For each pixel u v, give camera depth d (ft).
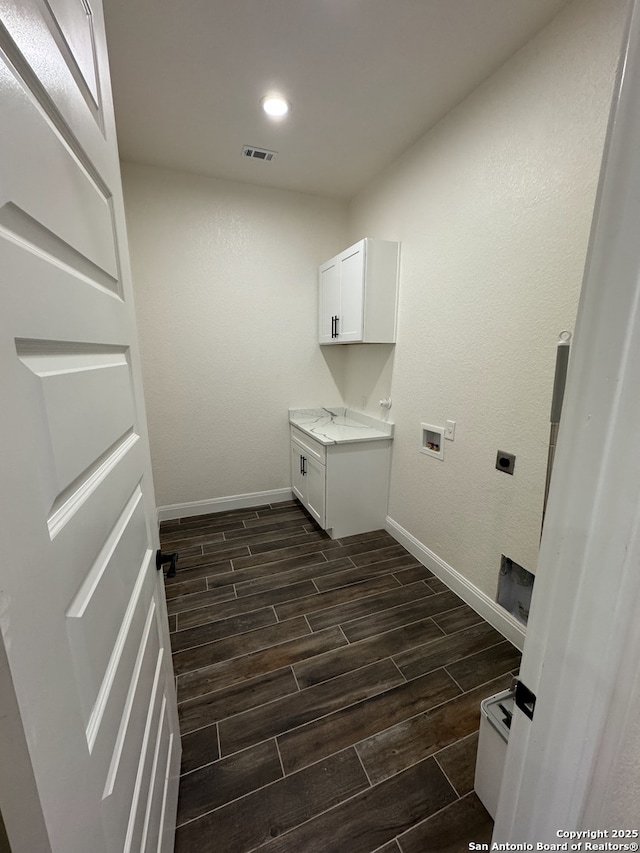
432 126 6.67
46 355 1.43
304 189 9.39
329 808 3.60
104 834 1.63
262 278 9.67
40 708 1.16
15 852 1.12
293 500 11.21
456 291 6.41
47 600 1.26
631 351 1.16
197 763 3.98
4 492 1.06
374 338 8.18
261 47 4.95
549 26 4.51
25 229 1.29
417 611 6.40
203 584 7.14
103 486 1.94
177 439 9.66
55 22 1.63
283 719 4.48
